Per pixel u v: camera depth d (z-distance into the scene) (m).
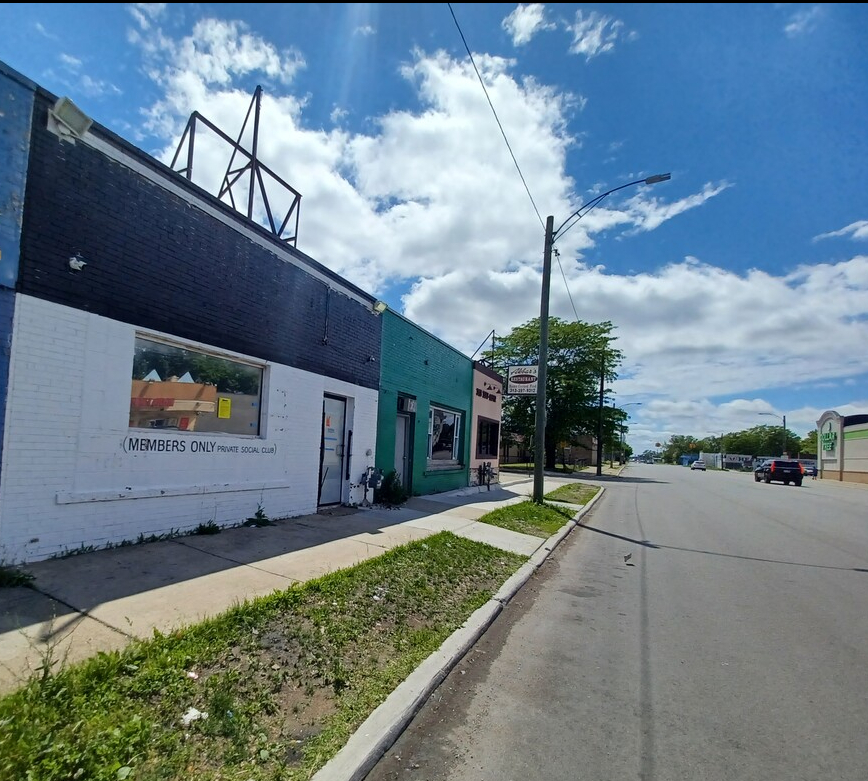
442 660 4.30
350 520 9.15
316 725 3.21
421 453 14.17
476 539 8.98
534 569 7.79
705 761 3.20
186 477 6.84
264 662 3.75
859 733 3.57
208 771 2.67
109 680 3.15
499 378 21.64
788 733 3.54
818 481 46.00
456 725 3.51
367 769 2.95
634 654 4.84
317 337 9.48
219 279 7.29
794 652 4.99
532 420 43.62
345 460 10.68
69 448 5.42
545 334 15.71
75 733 2.67
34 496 5.12
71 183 5.40
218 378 7.45
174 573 5.27
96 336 5.66
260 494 8.14
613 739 3.41
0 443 4.84
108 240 5.77
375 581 5.70
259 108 8.90
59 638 3.69
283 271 8.58
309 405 9.23
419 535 8.34
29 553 5.09
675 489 28.39
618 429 45.59
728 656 4.86
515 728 3.50
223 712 3.09
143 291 6.18
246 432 7.99
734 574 8.15
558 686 4.14
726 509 18.17
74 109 5.20
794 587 7.43
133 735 2.73
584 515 15.07
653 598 6.71
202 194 6.94
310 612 4.63
